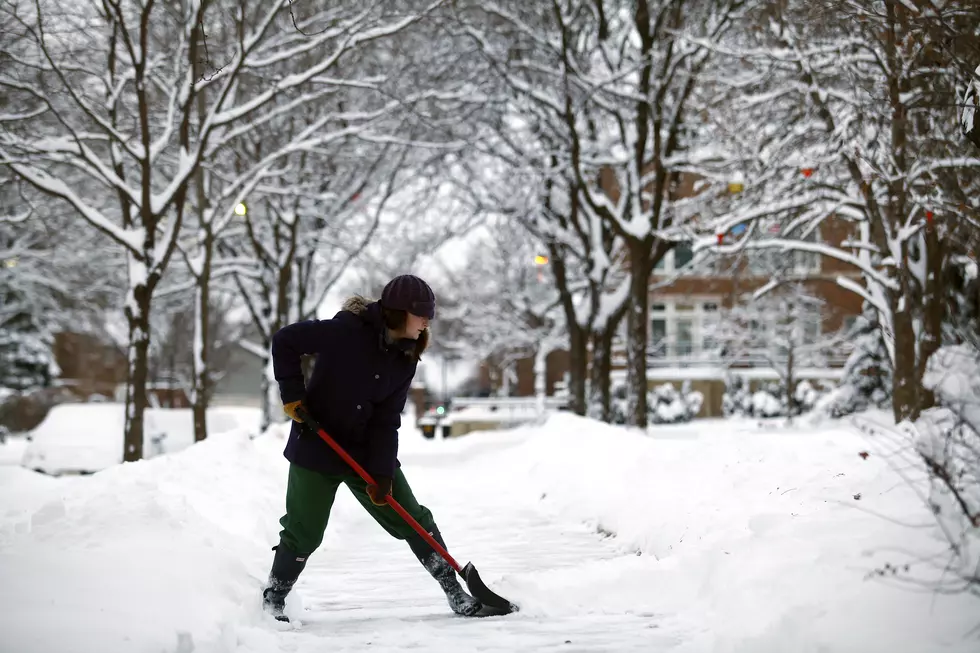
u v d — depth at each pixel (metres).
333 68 21.31
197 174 19.14
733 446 8.76
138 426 15.33
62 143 15.21
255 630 4.23
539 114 22.61
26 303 33.41
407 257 27.78
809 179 15.62
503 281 34.84
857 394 27.56
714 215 20.53
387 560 7.65
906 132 11.52
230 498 8.45
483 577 6.55
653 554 6.81
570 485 10.77
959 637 3.47
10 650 3.14
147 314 15.50
